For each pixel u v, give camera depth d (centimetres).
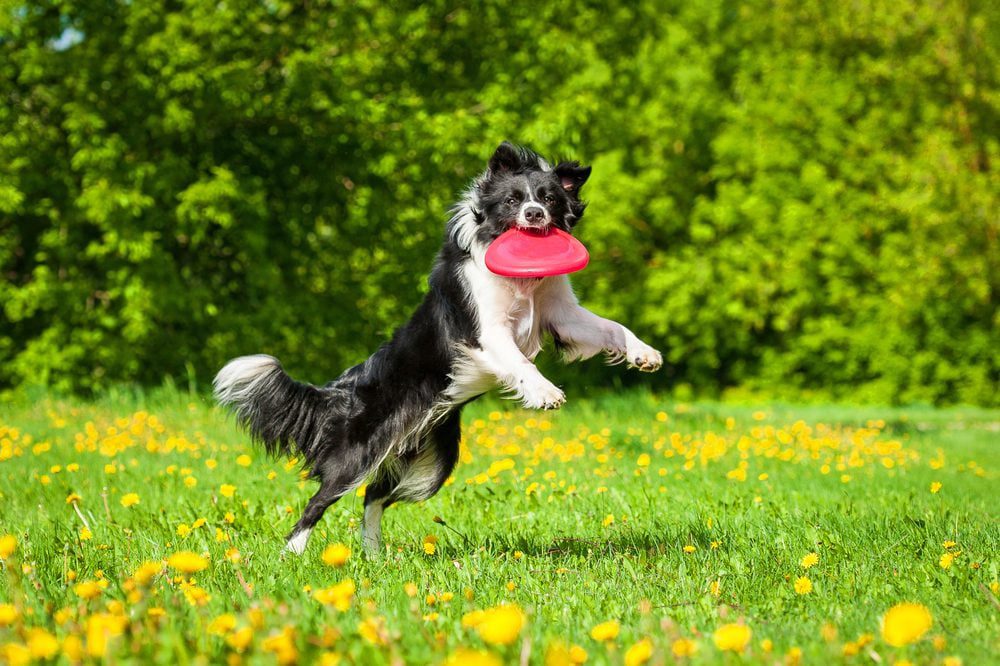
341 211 1758
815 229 2189
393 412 555
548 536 570
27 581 401
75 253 1598
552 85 1769
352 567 462
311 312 1672
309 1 1656
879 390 2233
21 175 1543
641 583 423
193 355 1689
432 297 564
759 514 621
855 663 290
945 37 2052
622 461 941
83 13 1534
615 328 561
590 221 2269
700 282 2259
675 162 2389
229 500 648
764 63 2255
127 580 369
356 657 276
